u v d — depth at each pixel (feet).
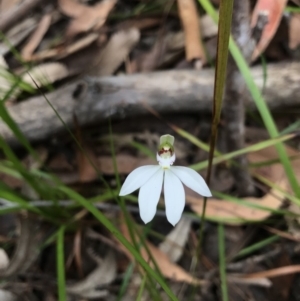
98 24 0.67
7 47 0.67
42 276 0.49
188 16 0.63
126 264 0.49
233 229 0.51
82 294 0.47
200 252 0.50
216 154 0.50
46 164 0.57
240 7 0.39
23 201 0.42
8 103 0.60
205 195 0.29
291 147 0.55
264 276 0.46
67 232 0.52
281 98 0.55
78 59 0.64
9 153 0.43
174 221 0.29
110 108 0.55
